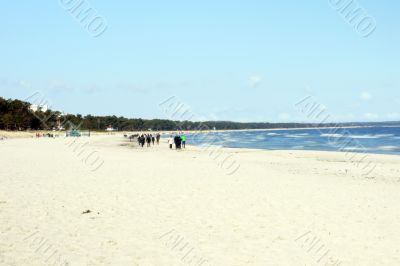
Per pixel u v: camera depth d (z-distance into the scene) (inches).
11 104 5428.2
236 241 386.0
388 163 1277.1
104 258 333.4
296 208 534.0
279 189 692.7
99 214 484.1
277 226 440.8
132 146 2384.4
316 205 556.1
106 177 807.7
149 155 1502.2
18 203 531.2
